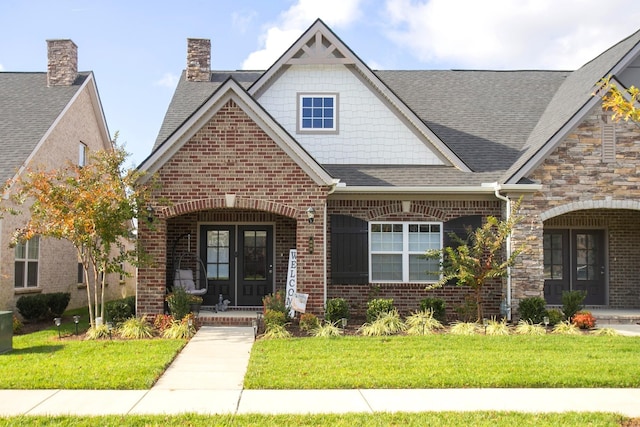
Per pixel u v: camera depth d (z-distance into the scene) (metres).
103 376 9.34
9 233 16.80
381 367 10.03
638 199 15.90
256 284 17.55
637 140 15.92
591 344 12.12
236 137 15.16
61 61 21.98
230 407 7.98
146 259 13.78
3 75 22.50
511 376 9.38
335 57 17.73
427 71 21.94
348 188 16.06
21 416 7.45
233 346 12.28
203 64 20.91
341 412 7.73
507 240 15.95
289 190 15.12
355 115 17.75
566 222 18.44
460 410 7.82
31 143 17.80
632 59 16.89
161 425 7.15
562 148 15.91
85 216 12.77
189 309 14.73
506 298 15.97
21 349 11.63
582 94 17.19
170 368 10.29
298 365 10.20
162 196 15.02
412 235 16.73
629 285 18.38
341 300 15.02
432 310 15.51
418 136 17.64
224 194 15.09
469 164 17.34
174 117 18.58
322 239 15.05
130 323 13.62
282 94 17.78
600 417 7.48
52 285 19.81
